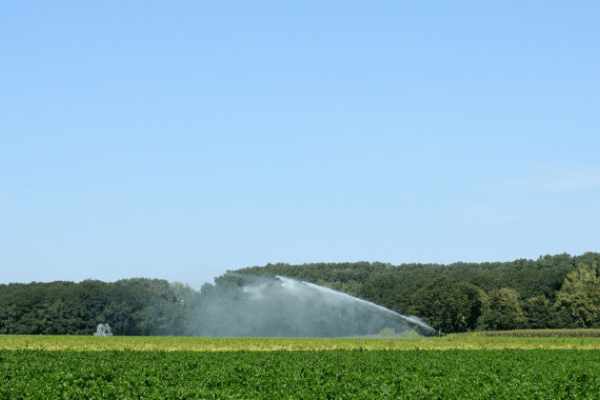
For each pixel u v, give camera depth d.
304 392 26.97
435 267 153.12
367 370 34.03
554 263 138.38
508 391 26.73
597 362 38.47
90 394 26.80
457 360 38.47
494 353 44.03
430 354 43.06
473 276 122.94
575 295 105.75
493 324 104.75
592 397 26.39
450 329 105.75
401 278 133.12
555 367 34.81
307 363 36.16
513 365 36.19
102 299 117.06
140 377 30.22
